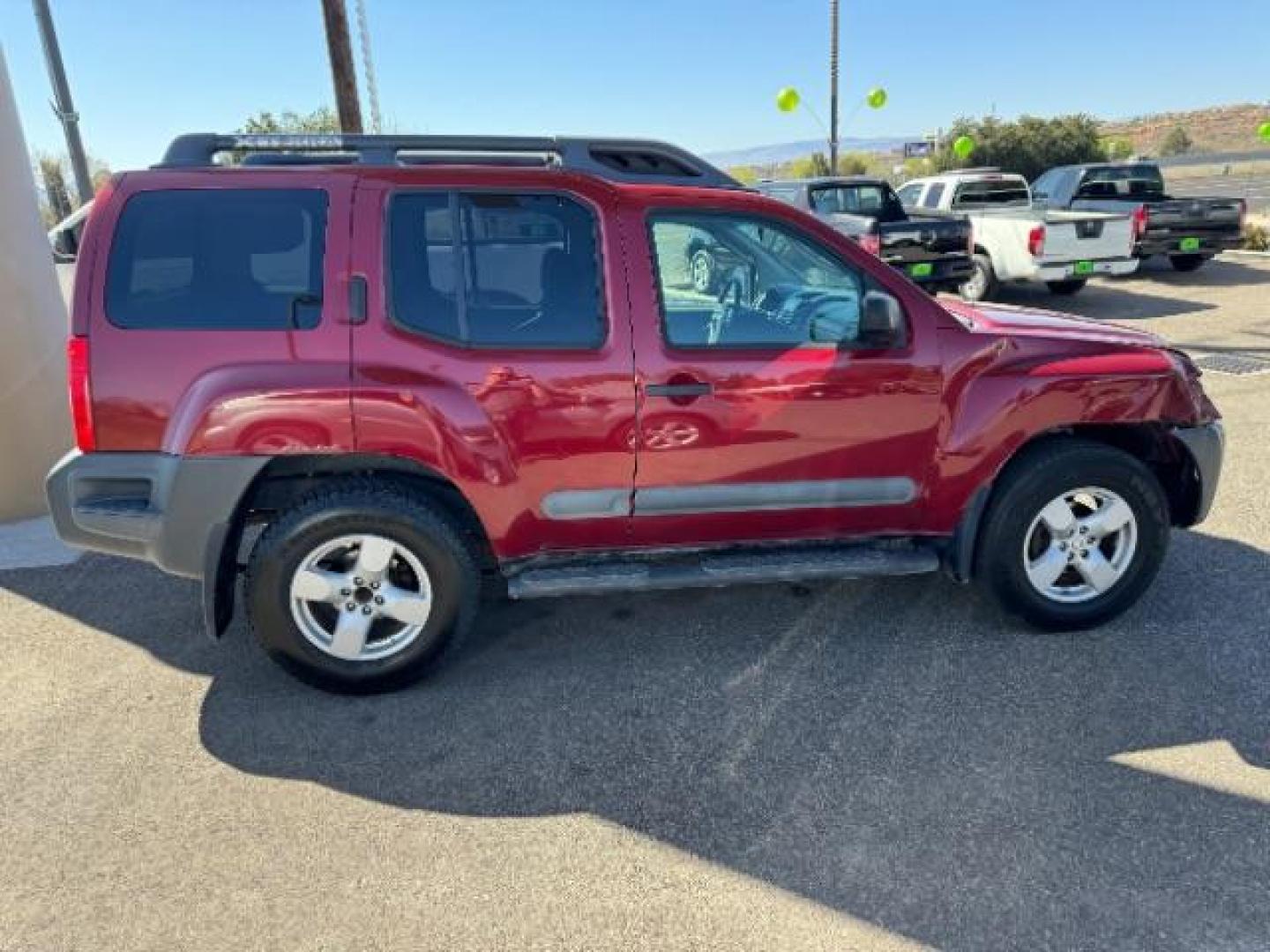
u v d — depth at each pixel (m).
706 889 2.61
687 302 3.56
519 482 3.51
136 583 4.71
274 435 3.29
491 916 2.53
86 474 3.30
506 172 3.44
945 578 4.52
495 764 3.19
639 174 3.60
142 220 3.28
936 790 3.00
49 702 3.63
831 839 2.79
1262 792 2.94
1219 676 3.61
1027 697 3.51
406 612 3.55
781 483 3.70
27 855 2.79
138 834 2.87
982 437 3.74
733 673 3.74
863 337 3.59
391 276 3.37
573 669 3.80
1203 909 2.49
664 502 3.65
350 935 2.47
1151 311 11.98
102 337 3.25
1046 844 2.74
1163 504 3.88
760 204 3.60
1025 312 4.32
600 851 2.77
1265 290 13.20
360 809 2.97
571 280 3.49
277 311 3.33
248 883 2.66
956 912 2.50
